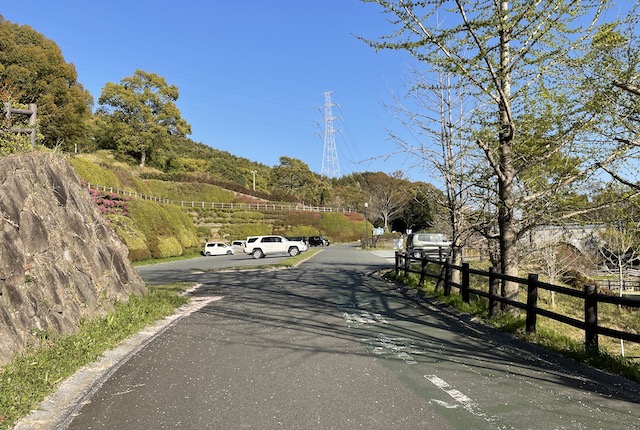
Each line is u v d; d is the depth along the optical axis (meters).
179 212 51.16
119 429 3.90
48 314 6.39
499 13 7.69
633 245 14.39
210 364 5.98
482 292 9.43
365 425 3.92
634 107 7.04
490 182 9.67
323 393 4.78
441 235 24.23
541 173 9.09
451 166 12.20
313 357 6.32
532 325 7.36
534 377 5.37
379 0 7.95
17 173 7.39
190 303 11.73
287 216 77.75
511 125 8.27
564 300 17.59
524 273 19.00
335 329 8.35
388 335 7.82
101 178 45.16
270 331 8.18
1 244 5.89
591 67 7.25
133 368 5.82
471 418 4.07
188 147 122.00
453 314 9.95
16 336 5.41
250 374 5.52
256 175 117.81
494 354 6.52
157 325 8.68
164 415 4.21
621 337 5.55
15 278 5.97
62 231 8.07
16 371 4.87
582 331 12.93
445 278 12.00
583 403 4.47
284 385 5.06
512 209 8.78
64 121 49.59
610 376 5.27
